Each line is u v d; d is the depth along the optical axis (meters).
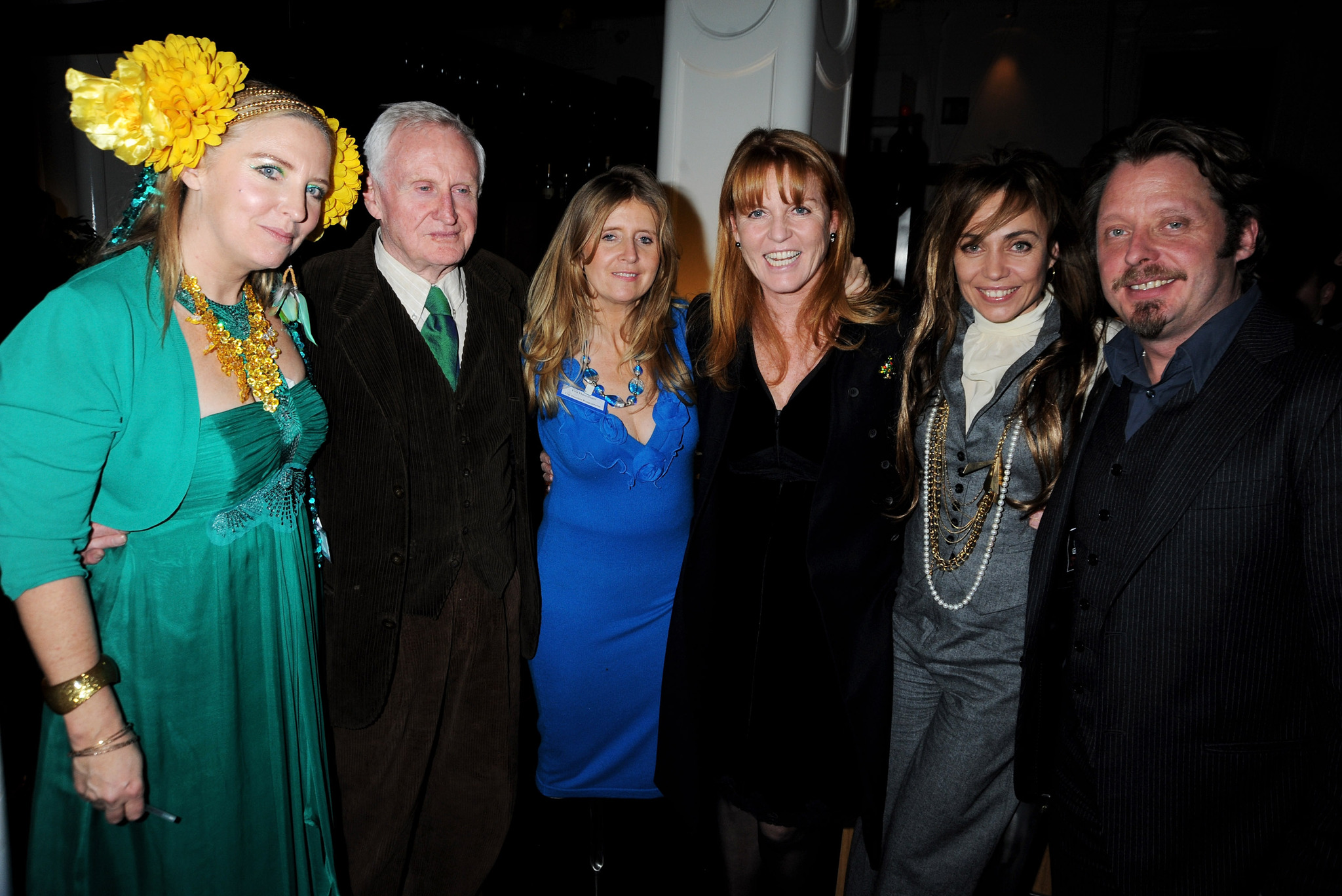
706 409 1.87
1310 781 1.16
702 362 1.88
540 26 8.04
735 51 3.43
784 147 1.67
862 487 1.74
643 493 1.91
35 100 4.89
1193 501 1.20
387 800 1.80
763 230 1.69
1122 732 1.30
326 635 1.70
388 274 1.75
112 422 1.19
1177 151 1.21
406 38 3.54
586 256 1.81
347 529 1.66
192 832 1.33
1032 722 1.52
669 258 1.87
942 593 1.67
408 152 1.64
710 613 1.87
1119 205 1.25
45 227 3.79
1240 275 1.25
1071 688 1.44
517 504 1.91
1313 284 2.90
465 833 1.93
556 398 1.89
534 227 4.65
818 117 3.57
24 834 1.85
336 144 1.49
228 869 1.38
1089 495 1.37
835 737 1.77
